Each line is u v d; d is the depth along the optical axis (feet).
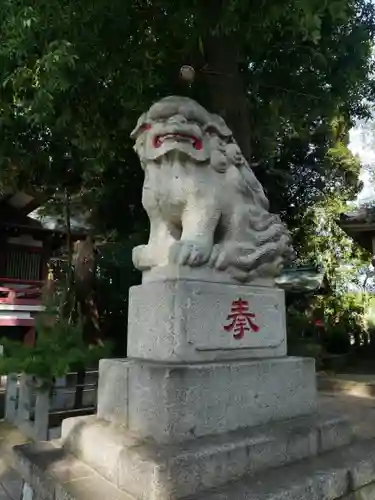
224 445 7.88
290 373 9.93
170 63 16.93
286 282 41.14
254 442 8.27
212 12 13.19
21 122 18.12
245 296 9.81
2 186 25.32
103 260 34.76
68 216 36.17
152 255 10.07
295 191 35.42
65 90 14.74
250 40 15.28
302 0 9.61
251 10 12.26
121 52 15.01
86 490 7.63
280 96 20.11
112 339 31.68
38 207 48.80
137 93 16.29
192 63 16.90
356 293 54.60
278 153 32.01
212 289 9.25
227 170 10.44
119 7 13.53
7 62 13.80
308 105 20.17
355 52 18.80
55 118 17.06
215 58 16.84
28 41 12.92
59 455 9.45
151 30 15.55
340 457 9.27
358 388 23.67
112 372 9.67
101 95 16.39
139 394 8.66
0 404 22.81
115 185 28.48
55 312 28.53
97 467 8.47
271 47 17.95
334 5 9.60
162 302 9.08
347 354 44.50
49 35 13.11
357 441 10.44
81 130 18.15
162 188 10.11
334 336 46.21
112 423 9.40
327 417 10.27
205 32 13.85
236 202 10.29
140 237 28.91
